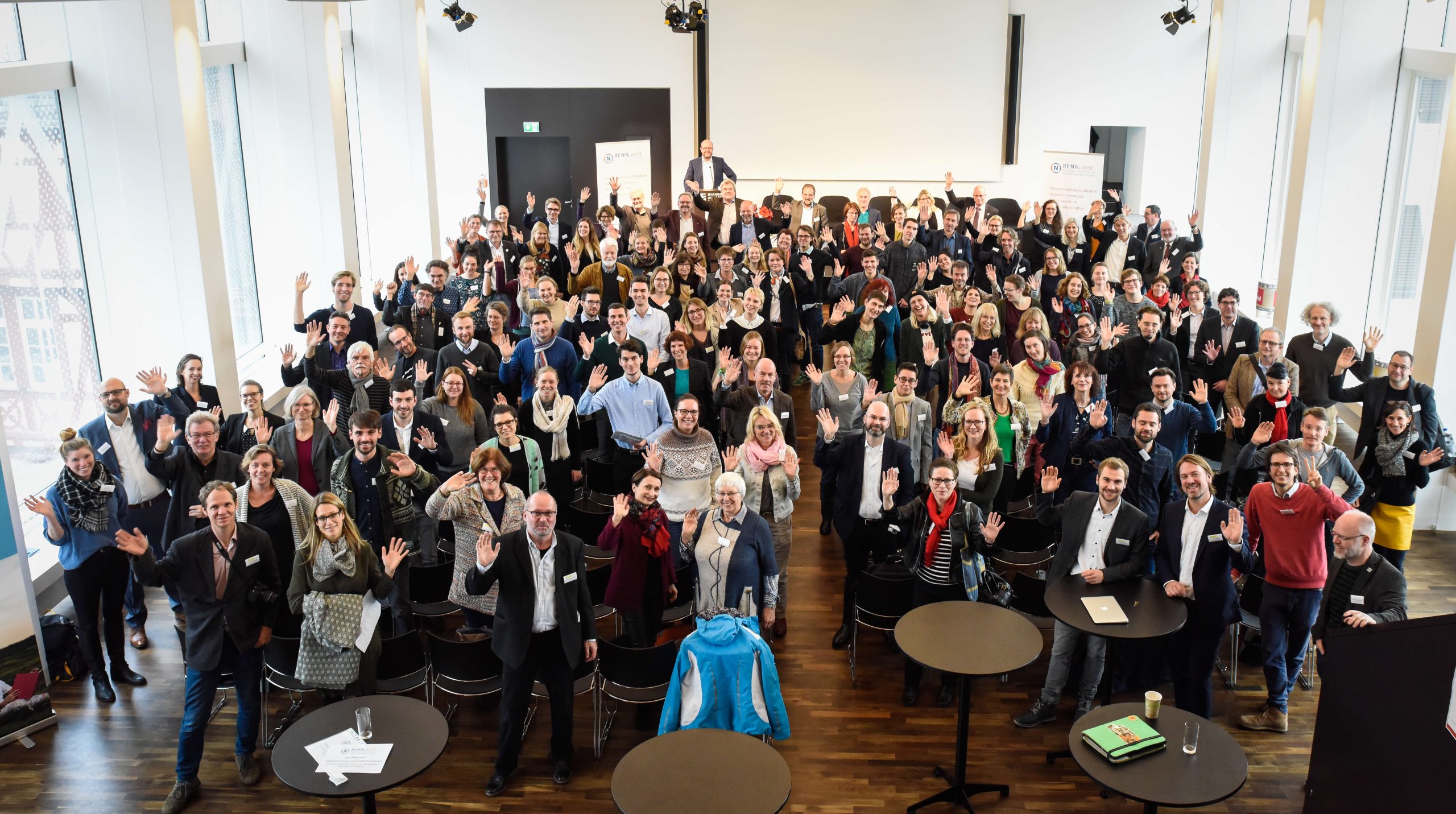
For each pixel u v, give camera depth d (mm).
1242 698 5898
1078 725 4285
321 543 5039
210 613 5004
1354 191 10008
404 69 13891
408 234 14344
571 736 5227
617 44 15500
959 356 7801
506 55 15469
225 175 9883
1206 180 13656
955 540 5535
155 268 7531
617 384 7098
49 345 7051
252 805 5059
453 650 5133
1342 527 5125
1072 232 11641
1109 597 5230
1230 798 5062
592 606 5312
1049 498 5766
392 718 4391
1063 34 15266
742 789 3852
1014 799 5070
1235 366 7672
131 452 6258
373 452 5973
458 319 7781
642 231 12188
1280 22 12930
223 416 7684
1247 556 5133
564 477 6996
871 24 15359
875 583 5676
